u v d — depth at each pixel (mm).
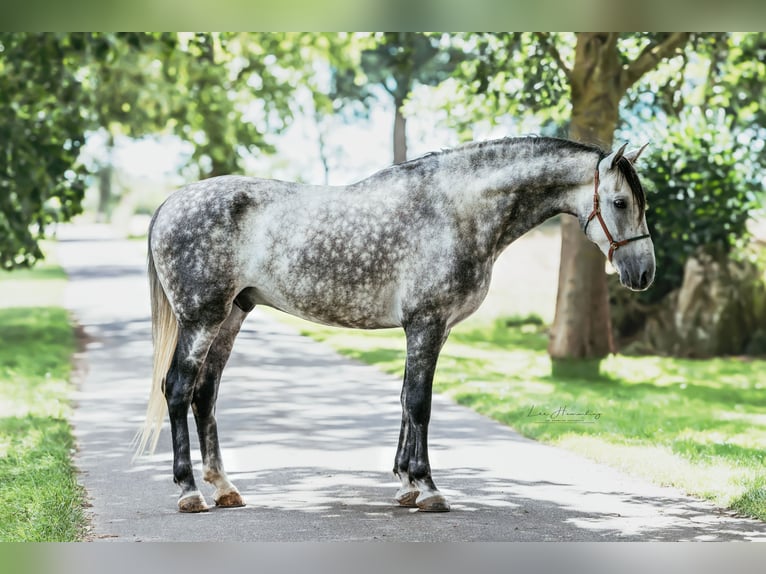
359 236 7312
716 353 20078
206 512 7367
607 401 13406
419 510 7449
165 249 7441
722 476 8430
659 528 7008
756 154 20547
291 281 7332
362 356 17656
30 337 19250
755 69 18141
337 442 10211
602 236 7312
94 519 7148
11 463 8805
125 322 22141
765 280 20516
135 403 12398
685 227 19141
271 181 7559
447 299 7297
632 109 19453
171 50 18281
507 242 7566
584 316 17219
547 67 17344
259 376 15109
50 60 17516
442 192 7375
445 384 14609
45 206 19203
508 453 9727
